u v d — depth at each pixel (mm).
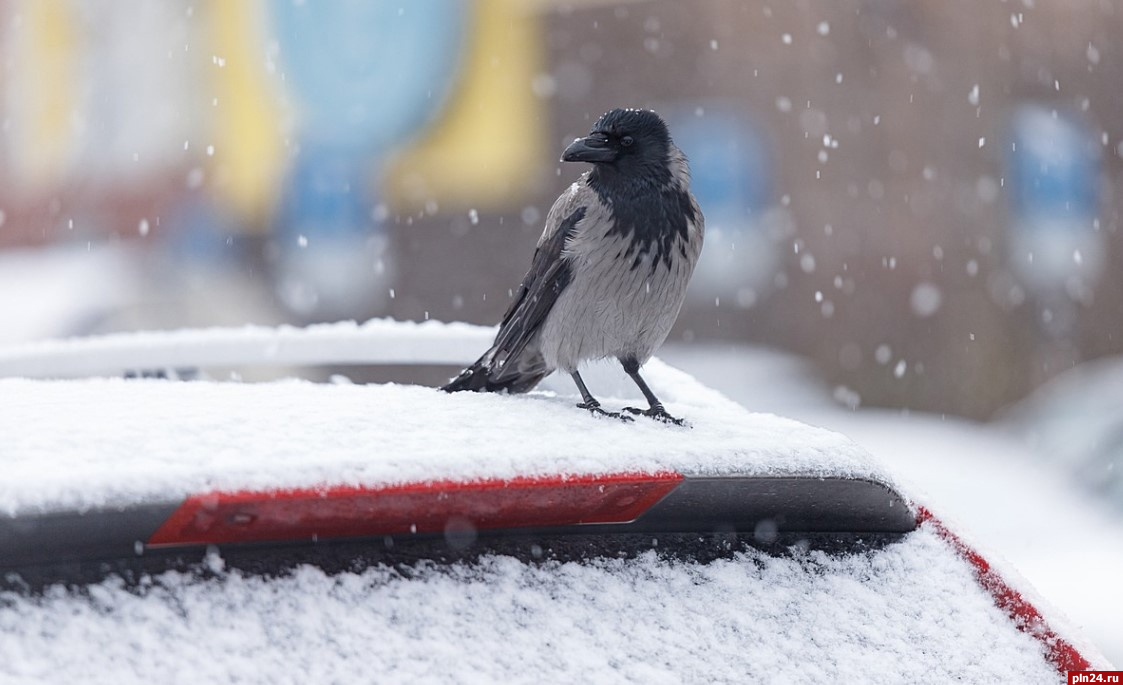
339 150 24438
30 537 1897
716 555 2383
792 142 22734
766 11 22984
